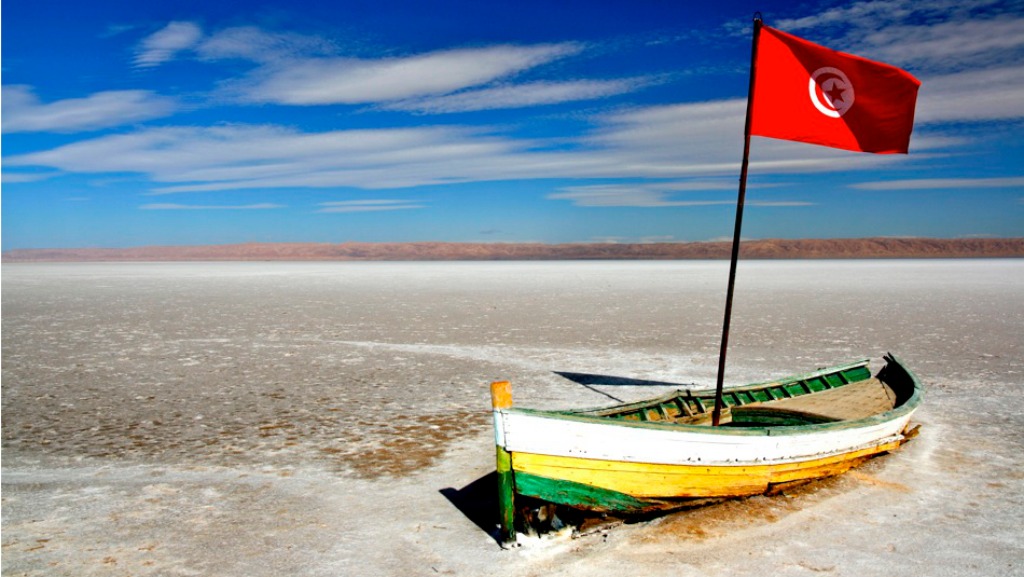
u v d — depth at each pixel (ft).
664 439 17.20
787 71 21.12
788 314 70.64
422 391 35.78
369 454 24.82
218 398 34.01
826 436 19.76
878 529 17.87
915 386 25.00
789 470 19.39
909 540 17.20
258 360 45.11
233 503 20.03
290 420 29.73
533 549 16.79
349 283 139.95
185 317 70.64
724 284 128.57
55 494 20.76
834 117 21.30
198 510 19.51
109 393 34.99
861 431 20.90
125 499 20.35
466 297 98.12
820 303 83.30
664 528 17.93
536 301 90.17
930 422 28.53
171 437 27.02
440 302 89.25
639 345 51.11
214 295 103.14
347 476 22.41
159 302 89.61
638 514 18.34
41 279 160.35
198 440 26.61
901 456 24.06
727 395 26.48
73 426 28.60
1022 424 28.22
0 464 23.66
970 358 43.60
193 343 52.49
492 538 17.49
